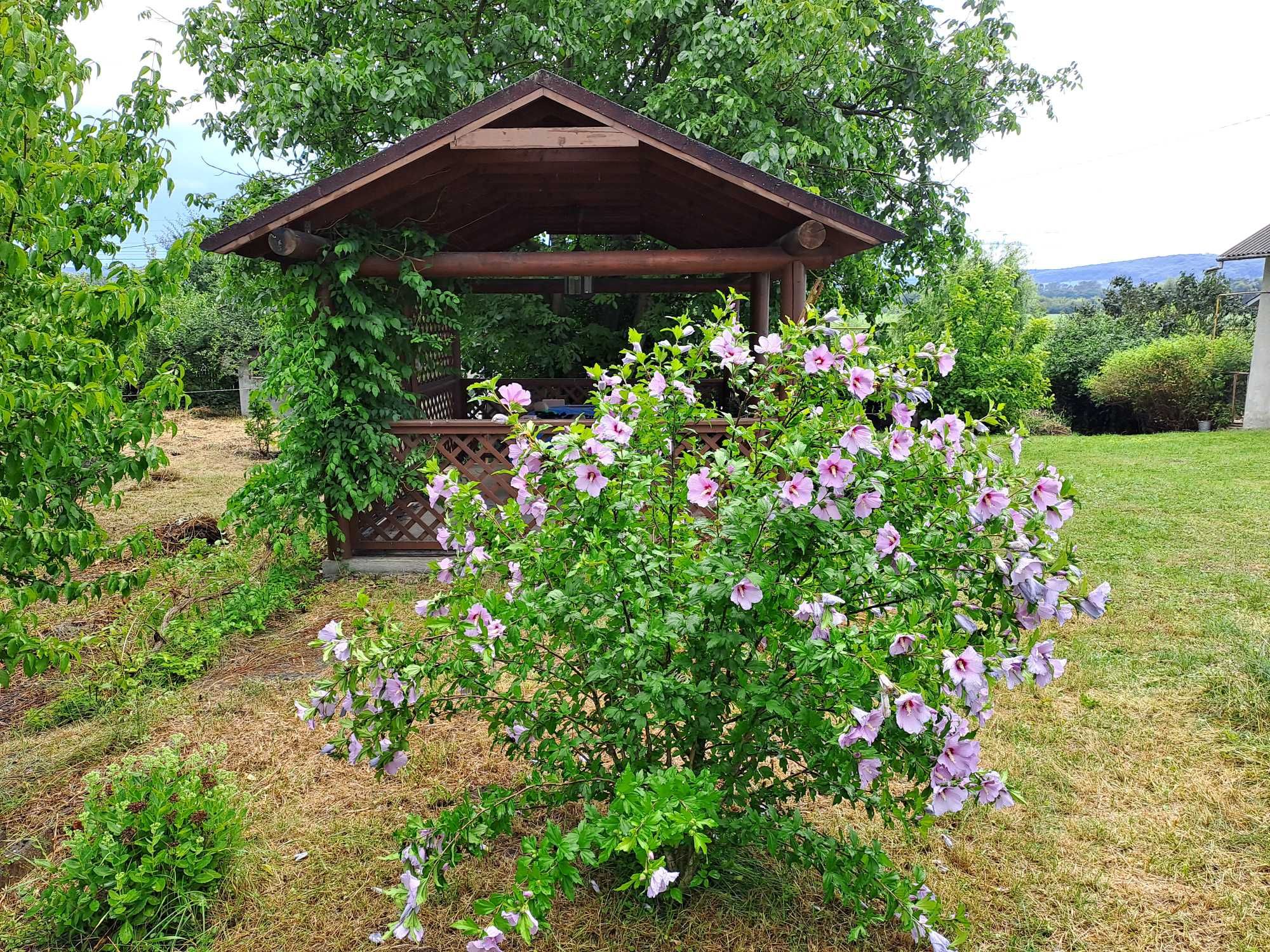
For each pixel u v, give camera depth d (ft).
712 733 8.44
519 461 8.83
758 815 8.15
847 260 37.32
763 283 25.57
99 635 15.49
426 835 8.15
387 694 8.00
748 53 31.63
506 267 20.90
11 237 9.57
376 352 21.45
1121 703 13.80
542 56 34.94
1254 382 59.93
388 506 22.21
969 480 7.74
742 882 9.37
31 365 10.22
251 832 10.50
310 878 9.68
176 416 62.03
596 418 9.13
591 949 8.47
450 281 24.75
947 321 58.18
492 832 8.45
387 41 34.01
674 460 9.18
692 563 8.17
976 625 7.60
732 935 8.63
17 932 8.80
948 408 58.49
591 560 8.24
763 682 8.00
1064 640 16.44
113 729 13.30
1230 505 28.53
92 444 11.93
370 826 10.66
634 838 6.26
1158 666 15.12
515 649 8.78
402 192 20.01
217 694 14.67
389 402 21.75
